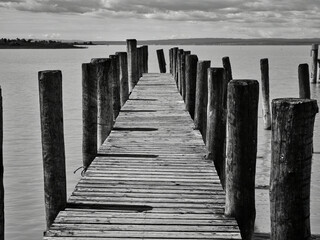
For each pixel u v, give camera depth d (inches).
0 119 143.8
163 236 175.3
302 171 126.3
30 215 322.7
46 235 175.5
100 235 175.8
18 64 2583.7
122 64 483.2
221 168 270.7
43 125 199.9
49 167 201.0
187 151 292.0
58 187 201.6
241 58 3235.7
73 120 676.1
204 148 299.3
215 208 201.2
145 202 208.1
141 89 582.2
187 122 376.8
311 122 126.0
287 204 127.3
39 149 502.3
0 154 144.4
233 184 185.3
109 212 197.0
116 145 305.3
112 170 252.7
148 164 264.4
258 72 1647.4
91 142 268.4
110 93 321.7
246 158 182.4
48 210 203.3
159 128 355.9
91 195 215.9
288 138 124.8
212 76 269.1
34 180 396.5
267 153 469.7
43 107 199.2
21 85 1237.1
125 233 177.5
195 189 225.0
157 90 571.8
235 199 185.9
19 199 351.9
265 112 578.6
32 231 298.5
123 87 485.4
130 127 359.3
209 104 271.7
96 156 275.9
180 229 181.0
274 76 1459.2
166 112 420.5
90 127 266.7
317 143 505.0
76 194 216.8
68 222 186.9
